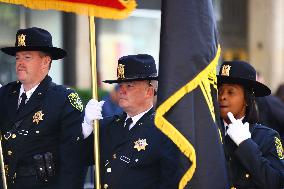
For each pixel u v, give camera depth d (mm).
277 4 44156
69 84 37438
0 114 15500
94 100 14367
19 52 15211
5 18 34938
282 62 44438
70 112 15109
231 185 13602
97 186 13977
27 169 14977
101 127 14836
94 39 14445
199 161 13086
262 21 44344
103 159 14602
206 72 13234
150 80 14461
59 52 15328
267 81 44406
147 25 40344
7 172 15062
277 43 44250
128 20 40281
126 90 14438
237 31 44625
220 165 13195
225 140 14086
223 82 14234
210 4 13500
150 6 39281
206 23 13344
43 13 36312
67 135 15016
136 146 14258
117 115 14891
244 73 14156
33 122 15086
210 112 13242
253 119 14289
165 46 13102
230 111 14195
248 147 13508
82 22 37469
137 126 14414
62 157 14945
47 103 15156
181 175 13109
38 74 15234
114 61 40219
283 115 20938
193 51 13133
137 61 14391
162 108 12969
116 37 40281
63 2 14711
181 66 13062
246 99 14281
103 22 39875
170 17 13133
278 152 13930
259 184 13547
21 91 15461
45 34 15305
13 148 15039
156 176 14148
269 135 14062
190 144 12977
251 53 44625
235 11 44500
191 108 13086
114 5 14797
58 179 15039
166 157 13797
